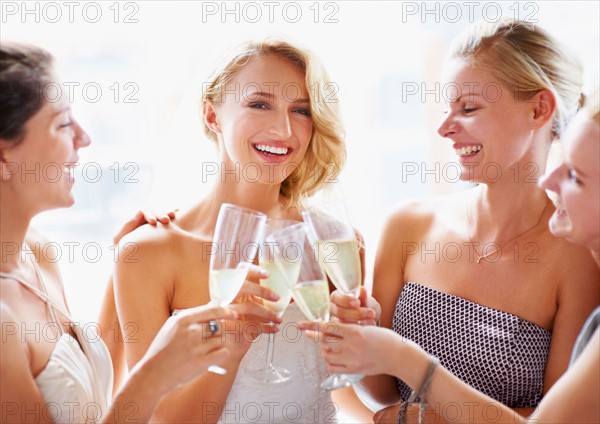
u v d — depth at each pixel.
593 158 1.24
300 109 1.73
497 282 1.75
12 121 1.32
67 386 1.37
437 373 1.47
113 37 3.79
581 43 3.43
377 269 1.91
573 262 1.70
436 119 3.77
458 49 1.71
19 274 1.44
